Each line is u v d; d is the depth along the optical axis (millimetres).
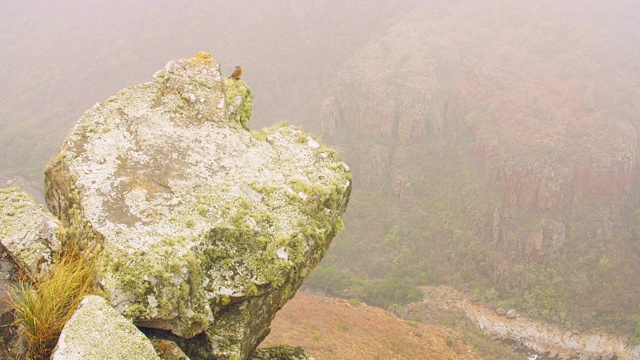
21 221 3715
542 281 50719
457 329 41344
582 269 51500
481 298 49594
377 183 70000
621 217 55844
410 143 71875
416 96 72812
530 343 43562
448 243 59156
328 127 76688
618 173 56438
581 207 56094
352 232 63094
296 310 22641
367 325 22406
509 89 71875
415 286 49594
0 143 80000
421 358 20547
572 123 62750
